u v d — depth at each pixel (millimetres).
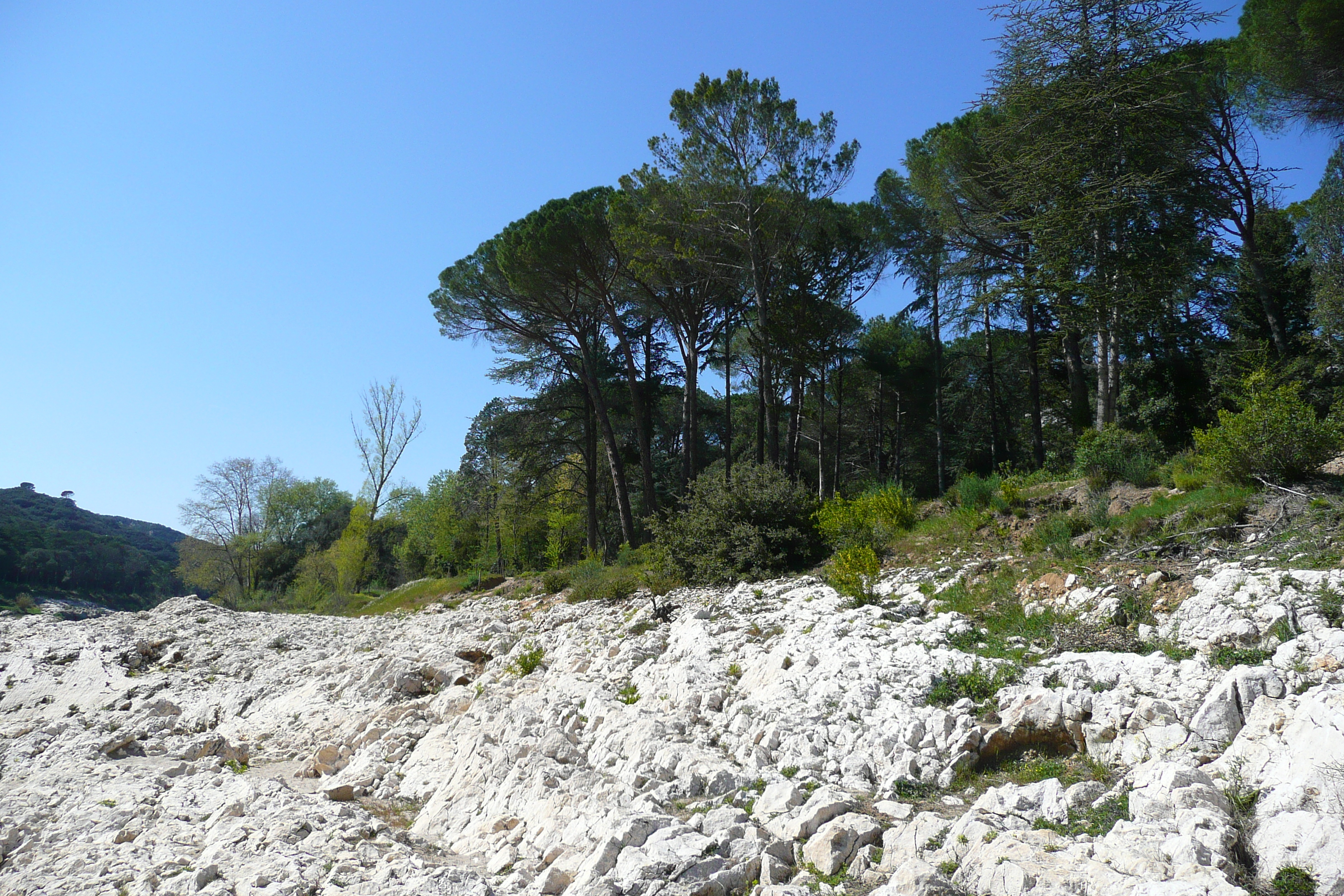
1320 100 19438
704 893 4477
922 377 34344
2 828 6832
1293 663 5352
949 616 8836
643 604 14570
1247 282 20172
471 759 7727
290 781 8820
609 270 28234
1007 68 19141
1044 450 28891
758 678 8234
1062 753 5699
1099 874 3740
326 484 66938
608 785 6348
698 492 16312
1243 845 3912
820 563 14414
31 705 14305
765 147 23156
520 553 38188
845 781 5777
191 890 5027
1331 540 7582
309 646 17438
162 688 14289
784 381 26047
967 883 4094
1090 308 18203
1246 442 10000
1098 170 18312
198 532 48250
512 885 5070
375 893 4742
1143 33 17781
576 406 33219
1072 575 8914
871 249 27672
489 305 30141
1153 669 5973
